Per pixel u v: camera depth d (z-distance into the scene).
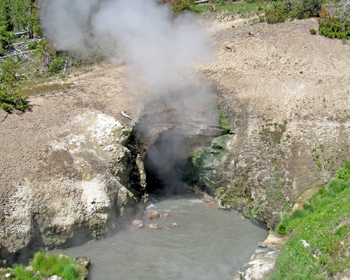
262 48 26.16
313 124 21.56
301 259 14.02
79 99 22.34
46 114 20.89
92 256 16.61
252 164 20.39
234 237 18.27
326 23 28.05
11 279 14.18
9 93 21.52
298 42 26.70
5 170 17.80
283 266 14.02
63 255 15.93
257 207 19.28
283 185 19.52
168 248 17.25
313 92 22.91
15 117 20.56
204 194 23.70
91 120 20.89
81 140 19.84
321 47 26.38
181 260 16.28
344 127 21.62
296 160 20.30
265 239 17.95
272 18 29.95
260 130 21.30
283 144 20.75
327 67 24.69
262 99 22.55
